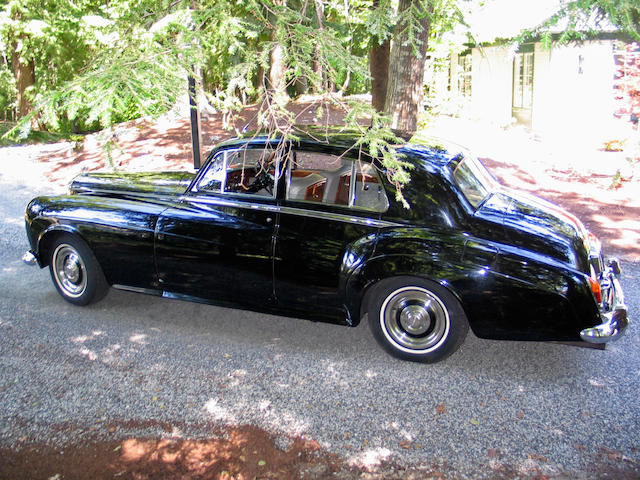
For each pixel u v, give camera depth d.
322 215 4.59
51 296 5.83
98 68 2.90
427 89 15.57
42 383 4.19
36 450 3.46
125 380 4.24
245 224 4.79
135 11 3.13
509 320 4.13
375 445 3.51
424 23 8.29
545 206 4.98
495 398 4.02
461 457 3.40
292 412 3.85
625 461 3.35
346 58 3.05
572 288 4.02
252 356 4.62
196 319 5.34
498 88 17.91
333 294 4.63
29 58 20.61
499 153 12.92
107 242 5.16
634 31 3.25
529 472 3.27
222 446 3.50
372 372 4.38
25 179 12.11
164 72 2.75
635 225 8.00
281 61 3.02
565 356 4.62
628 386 4.16
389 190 4.45
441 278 4.15
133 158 13.64
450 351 4.39
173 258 5.00
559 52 14.59
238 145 4.90
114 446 3.50
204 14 3.02
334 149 4.59
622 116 13.44
